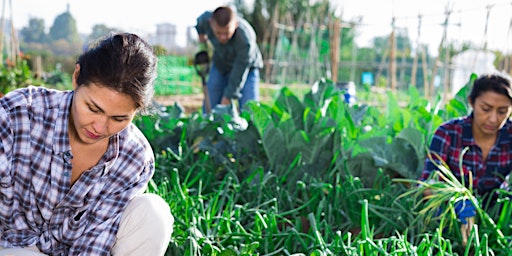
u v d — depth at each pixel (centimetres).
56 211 192
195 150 400
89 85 159
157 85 180
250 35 509
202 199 293
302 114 390
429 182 278
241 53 507
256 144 380
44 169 183
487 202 292
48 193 186
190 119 432
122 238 200
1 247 193
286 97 392
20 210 190
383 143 349
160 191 290
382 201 298
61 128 181
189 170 357
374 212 279
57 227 196
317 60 1265
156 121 416
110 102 159
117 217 199
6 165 178
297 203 319
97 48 162
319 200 311
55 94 186
